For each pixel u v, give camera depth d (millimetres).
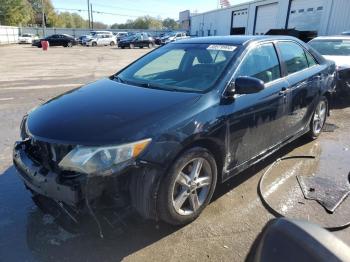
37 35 55562
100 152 2238
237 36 3916
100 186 2242
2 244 2594
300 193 3387
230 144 3008
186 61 3596
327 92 4828
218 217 2967
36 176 2420
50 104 3027
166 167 2441
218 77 3070
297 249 1220
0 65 15750
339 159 4285
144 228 2777
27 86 9516
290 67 4020
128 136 2312
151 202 2443
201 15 42562
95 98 2971
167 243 2621
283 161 4188
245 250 2566
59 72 13156
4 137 4961
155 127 2424
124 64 16906
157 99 2822
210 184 2938
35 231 2752
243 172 3842
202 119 2666
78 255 2482
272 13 25953
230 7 33188
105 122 2453
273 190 3445
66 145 2311
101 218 2389
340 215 2996
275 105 3547
